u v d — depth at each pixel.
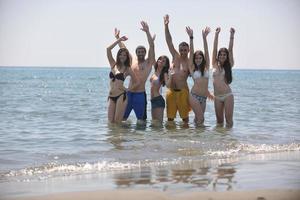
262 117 15.22
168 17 12.00
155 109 12.20
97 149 8.90
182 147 9.10
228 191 5.76
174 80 12.28
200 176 6.69
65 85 47.84
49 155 8.32
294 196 5.54
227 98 12.00
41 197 5.54
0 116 15.23
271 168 7.25
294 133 11.34
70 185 6.20
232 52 11.97
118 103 12.02
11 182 6.41
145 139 10.02
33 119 14.32
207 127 11.98
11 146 9.35
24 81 60.94
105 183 6.30
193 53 12.02
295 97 26.58
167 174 6.84
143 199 5.43
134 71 12.14
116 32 12.17
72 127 12.25
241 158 8.18
